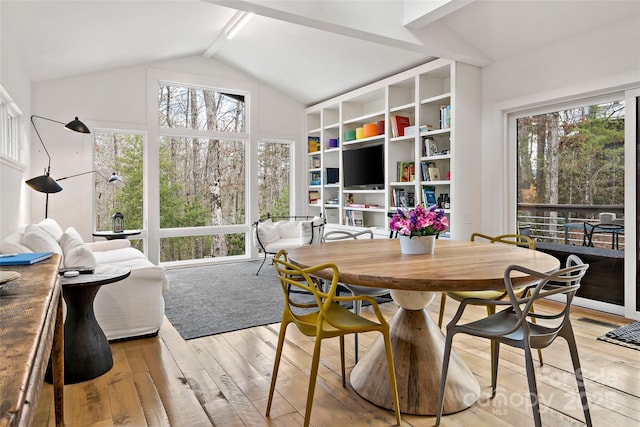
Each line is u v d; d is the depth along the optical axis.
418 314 2.22
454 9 3.27
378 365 2.15
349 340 2.91
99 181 5.23
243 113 6.32
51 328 0.92
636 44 3.11
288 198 6.74
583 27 3.37
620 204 3.35
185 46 5.19
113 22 3.75
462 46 3.96
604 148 3.45
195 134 5.87
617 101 3.36
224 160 6.16
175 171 5.79
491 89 4.23
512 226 4.18
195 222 5.94
